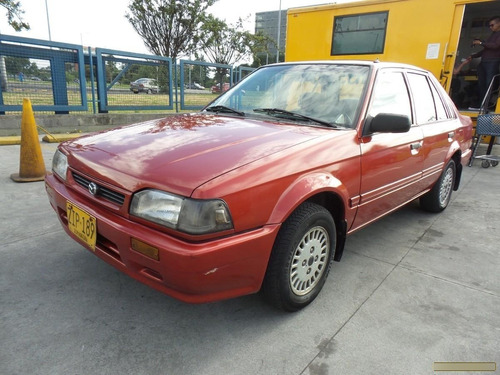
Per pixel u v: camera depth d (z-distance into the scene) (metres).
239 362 1.92
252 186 1.87
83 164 2.20
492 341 2.14
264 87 3.18
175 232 1.74
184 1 20.61
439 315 2.37
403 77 3.30
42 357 1.88
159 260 1.75
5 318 2.15
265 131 2.42
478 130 6.60
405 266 3.00
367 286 2.68
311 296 2.40
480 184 5.64
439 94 3.99
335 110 2.72
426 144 3.38
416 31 6.89
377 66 2.98
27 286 2.48
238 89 3.35
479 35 9.02
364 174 2.59
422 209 4.33
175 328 2.16
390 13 7.10
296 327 2.21
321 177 2.21
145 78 9.16
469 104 8.71
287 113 2.81
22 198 4.05
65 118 8.00
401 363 1.95
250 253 1.89
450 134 3.90
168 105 9.76
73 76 7.95
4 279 2.54
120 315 2.24
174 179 1.80
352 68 2.98
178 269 1.71
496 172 6.44
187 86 10.16
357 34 7.56
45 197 4.11
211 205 1.72
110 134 2.54
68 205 2.24
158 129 2.53
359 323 2.27
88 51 8.09
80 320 2.18
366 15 7.38
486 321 2.33
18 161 5.63
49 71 7.59
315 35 8.08
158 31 20.97
